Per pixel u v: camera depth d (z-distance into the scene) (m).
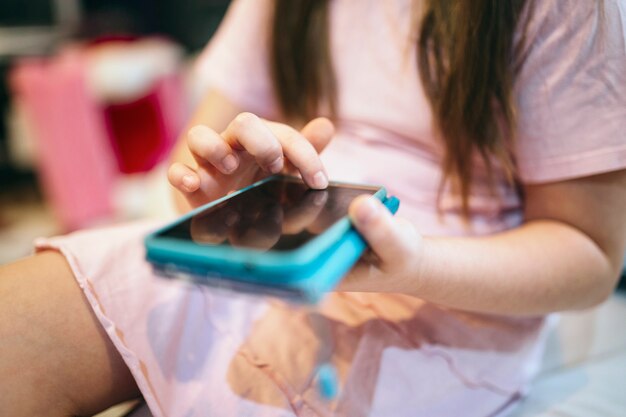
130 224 0.54
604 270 0.49
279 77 0.66
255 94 0.71
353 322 0.49
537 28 0.46
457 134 0.51
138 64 1.58
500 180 0.55
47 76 1.41
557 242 0.47
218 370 0.44
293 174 0.45
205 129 0.41
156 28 2.21
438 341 0.49
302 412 0.42
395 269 0.34
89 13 2.15
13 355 0.39
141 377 0.41
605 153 0.45
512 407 0.53
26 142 1.91
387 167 0.57
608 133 0.45
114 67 1.53
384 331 0.48
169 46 1.88
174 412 0.41
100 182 1.51
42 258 0.44
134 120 1.65
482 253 0.43
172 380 0.43
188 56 2.12
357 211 0.30
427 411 0.47
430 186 0.56
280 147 0.39
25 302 0.40
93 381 0.42
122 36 1.82
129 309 0.43
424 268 0.38
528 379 0.55
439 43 0.51
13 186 2.12
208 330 0.46
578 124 0.46
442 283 0.40
